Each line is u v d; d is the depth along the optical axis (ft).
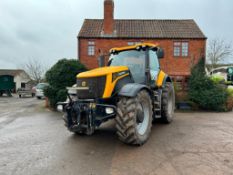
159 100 17.53
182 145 12.99
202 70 32.94
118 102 12.90
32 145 13.64
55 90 31.40
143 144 13.30
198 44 56.44
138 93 13.23
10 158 11.35
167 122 19.60
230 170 9.41
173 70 56.34
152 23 63.36
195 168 9.66
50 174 9.32
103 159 10.96
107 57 19.63
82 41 56.75
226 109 28.89
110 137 15.17
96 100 13.42
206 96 28.60
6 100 55.83
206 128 17.53
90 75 13.79
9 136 16.11
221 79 31.55
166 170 9.52
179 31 58.85
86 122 13.23
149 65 16.57
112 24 57.26
